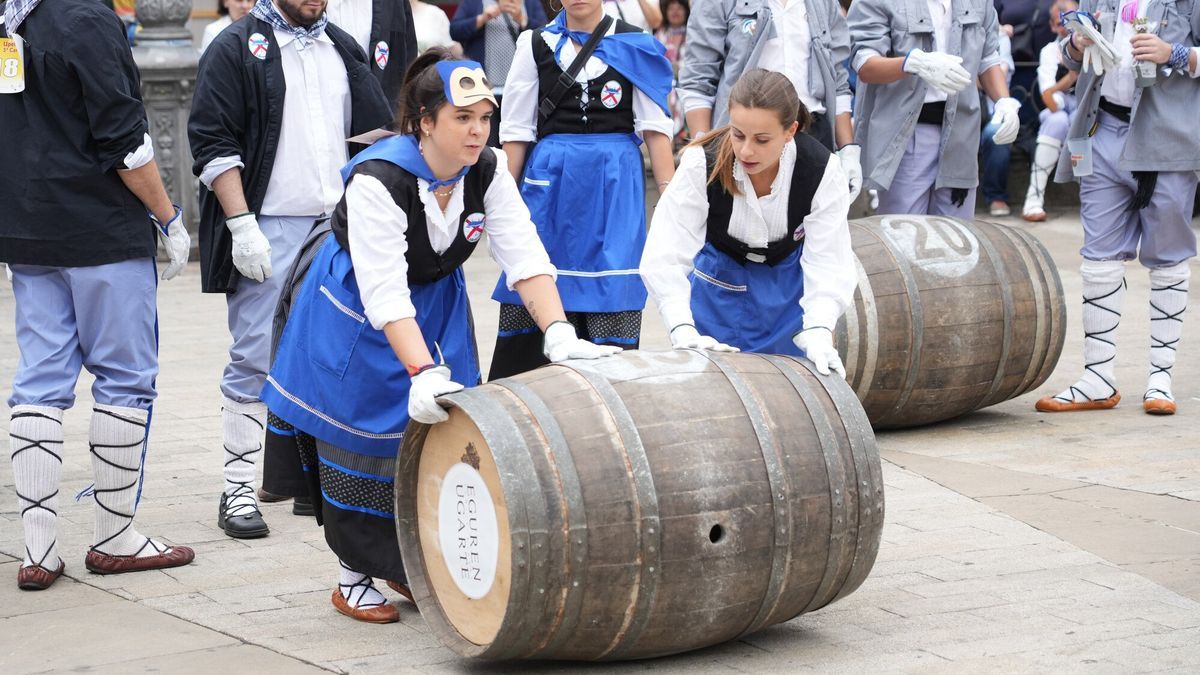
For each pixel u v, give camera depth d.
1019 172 16.44
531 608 3.90
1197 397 7.92
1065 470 6.50
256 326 5.75
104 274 5.01
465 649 4.12
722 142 4.76
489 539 4.02
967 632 4.50
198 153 5.69
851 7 7.96
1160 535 5.53
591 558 3.88
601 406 3.99
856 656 4.30
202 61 5.78
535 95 6.41
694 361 4.23
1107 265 7.63
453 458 4.14
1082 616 4.64
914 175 7.98
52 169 4.90
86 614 4.77
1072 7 14.69
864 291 6.94
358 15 6.29
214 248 5.78
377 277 4.22
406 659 4.32
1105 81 7.46
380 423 4.43
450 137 4.16
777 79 4.49
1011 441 7.07
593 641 4.02
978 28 7.91
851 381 6.96
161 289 11.84
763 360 4.36
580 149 6.33
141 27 12.84
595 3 6.34
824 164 4.80
